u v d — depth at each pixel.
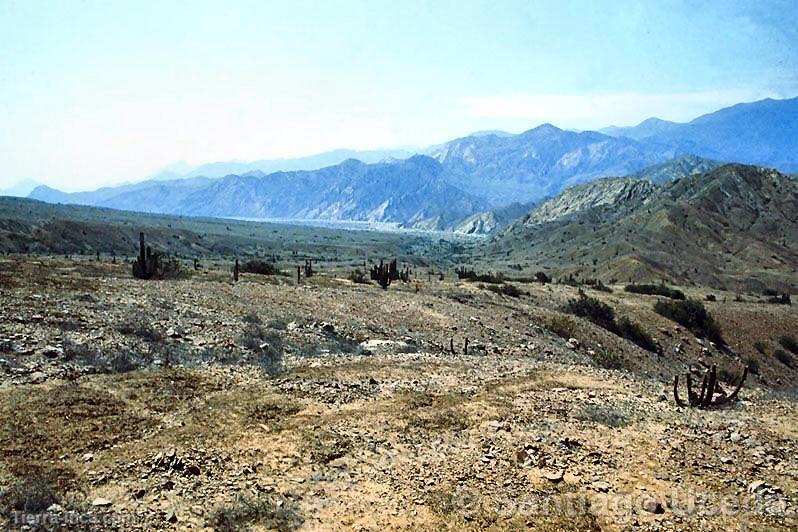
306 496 11.12
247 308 30.61
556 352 34.56
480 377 21.28
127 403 15.50
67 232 143.25
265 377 19.33
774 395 21.77
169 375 18.33
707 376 18.16
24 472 10.85
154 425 14.20
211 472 11.80
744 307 77.12
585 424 15.53
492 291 57.00
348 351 26.03
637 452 13.53
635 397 18.86
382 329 31.64
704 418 16.38
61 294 26.42
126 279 36.47
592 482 11.93
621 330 49.69
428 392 18.59
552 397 18.33
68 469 11.34
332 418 15.40
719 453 13.53
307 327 28.67
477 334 34.59
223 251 192.12
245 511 10.27
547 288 71.94
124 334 22.23
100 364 18.61
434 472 12.34
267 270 65.06
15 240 124.44
